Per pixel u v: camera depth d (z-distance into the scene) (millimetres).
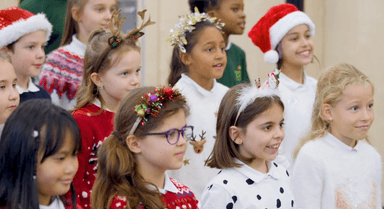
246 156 3428
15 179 2445
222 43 4621
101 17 5227
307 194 3873
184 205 3146
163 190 3070
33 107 2537
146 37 7027
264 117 3305
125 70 3748
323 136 3986
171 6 7016
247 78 6020
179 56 4688
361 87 3834
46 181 2508
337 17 7070
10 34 4148
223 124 3439
